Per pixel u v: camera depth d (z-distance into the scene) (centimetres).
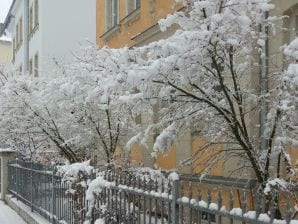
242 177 639
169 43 519
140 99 568
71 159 1072
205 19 510
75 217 781
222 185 668
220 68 562
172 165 1014
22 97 1115
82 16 2550
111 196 634
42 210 1064
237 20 506
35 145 1338
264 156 562
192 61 523
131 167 905
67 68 1031
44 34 2459
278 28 665
